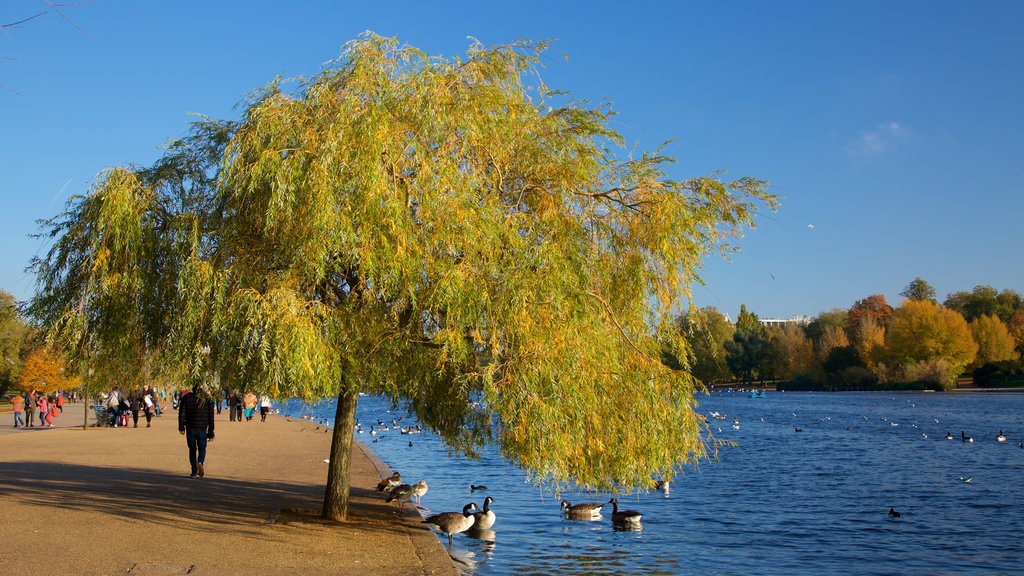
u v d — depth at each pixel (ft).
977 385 446.60
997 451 144.66
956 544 62.90
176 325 40.29
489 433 46.42
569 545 58.39
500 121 42.83
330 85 42.47
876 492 91.09
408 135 41.32
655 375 42.93
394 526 49.19
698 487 93.71
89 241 42.29
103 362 45.78
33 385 208.74
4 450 97.86
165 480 67.72
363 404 430.61
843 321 507.30
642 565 52.95
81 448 101.30
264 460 89.04
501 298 39.50
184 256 41.81
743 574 51.93
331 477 50.70
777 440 169.78
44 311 43.09
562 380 39.65
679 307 45.16
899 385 433.89
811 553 58.90
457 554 54.34
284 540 42.55
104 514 48.14
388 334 42.14
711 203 45.19
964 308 490.90
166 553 37.78
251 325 37.01
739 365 487.61
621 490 48.24
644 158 46.85
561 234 42.73
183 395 71.15
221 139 47.16
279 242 40.22
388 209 38.65
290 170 38.24
